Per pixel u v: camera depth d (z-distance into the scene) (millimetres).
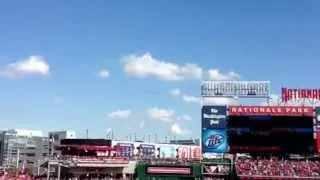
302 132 121562
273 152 123062
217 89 129125
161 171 128750
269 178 122750
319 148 120375
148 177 128875
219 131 124500
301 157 130625
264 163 128375
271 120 123188
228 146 123938
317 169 124750
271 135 122750
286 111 122625
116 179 137750
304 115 122000
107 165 141875
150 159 142000
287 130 122250
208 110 125500
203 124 125188
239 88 129125
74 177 138750
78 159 140875
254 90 128875
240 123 124125
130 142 197250
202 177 127875
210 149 124188
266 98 128500
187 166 128375
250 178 122750
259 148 122938
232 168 127688
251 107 124125
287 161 129125
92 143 171375
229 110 124938
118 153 185750
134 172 140250
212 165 128625
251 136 123500
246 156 133875
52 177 138625
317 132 121062
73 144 170375
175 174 128375
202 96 128875
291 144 121875
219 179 127688
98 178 139375
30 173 157750
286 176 122625
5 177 133375
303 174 123188
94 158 144250
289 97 126125
